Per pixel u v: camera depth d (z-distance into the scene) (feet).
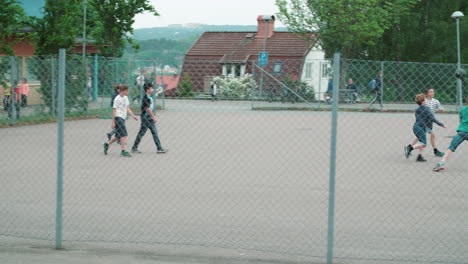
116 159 45.03
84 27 111.24
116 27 110.42
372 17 130.62
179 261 20.29
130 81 61.21
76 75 47.50
